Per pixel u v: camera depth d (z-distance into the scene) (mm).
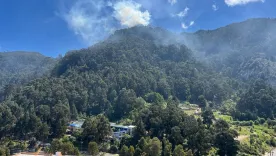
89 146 108812
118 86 184000
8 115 135375
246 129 143375
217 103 198250
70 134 135500
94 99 172375
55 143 109625
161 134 118250
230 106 185000
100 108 169625
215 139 111625
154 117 124125
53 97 160250
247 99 175500
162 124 120625
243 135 131625
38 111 142250
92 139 121938
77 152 106125
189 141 110750
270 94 179250
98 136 122062
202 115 138250
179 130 113250
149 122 124500
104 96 172250
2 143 125250
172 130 113812
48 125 134750
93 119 134000
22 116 138000
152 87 198375
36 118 131000
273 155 116500
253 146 118812
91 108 170375
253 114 164125
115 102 169125
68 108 150875
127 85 187500
